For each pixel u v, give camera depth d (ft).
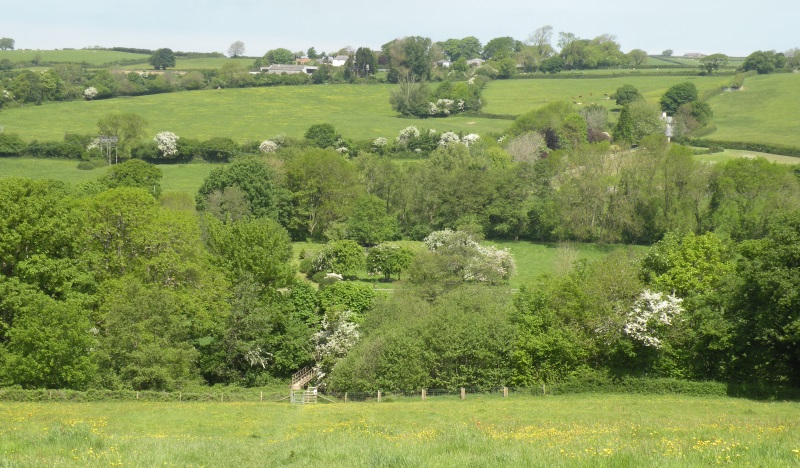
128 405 158.30
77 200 251.60
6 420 125.59
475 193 437.58
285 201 437.99
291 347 240.32
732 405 155.94
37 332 171.63
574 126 614.75
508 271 349.00
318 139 600.80
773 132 611.47
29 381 175.01
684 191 406.41
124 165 455.22
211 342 239.50
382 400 183.01
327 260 354.95
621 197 411.54
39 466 64.80
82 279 199.21
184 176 518.37
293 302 272.51
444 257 325.01
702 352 189.67
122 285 212.43
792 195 377.71
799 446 66.64
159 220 249.55
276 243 273.95
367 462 66.59
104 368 191.93
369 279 356.59
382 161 468.34
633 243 414.82
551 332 195.21
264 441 101.71
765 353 177.27
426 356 192.03
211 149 557.74
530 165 465.88
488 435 90.74
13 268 192.44
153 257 238.89
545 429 106.73
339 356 233.14
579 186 416.46
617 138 619.26
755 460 60.39
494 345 192.03
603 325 194.08
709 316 186.91
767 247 180.65
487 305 213.25
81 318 183.83
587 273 219.20
